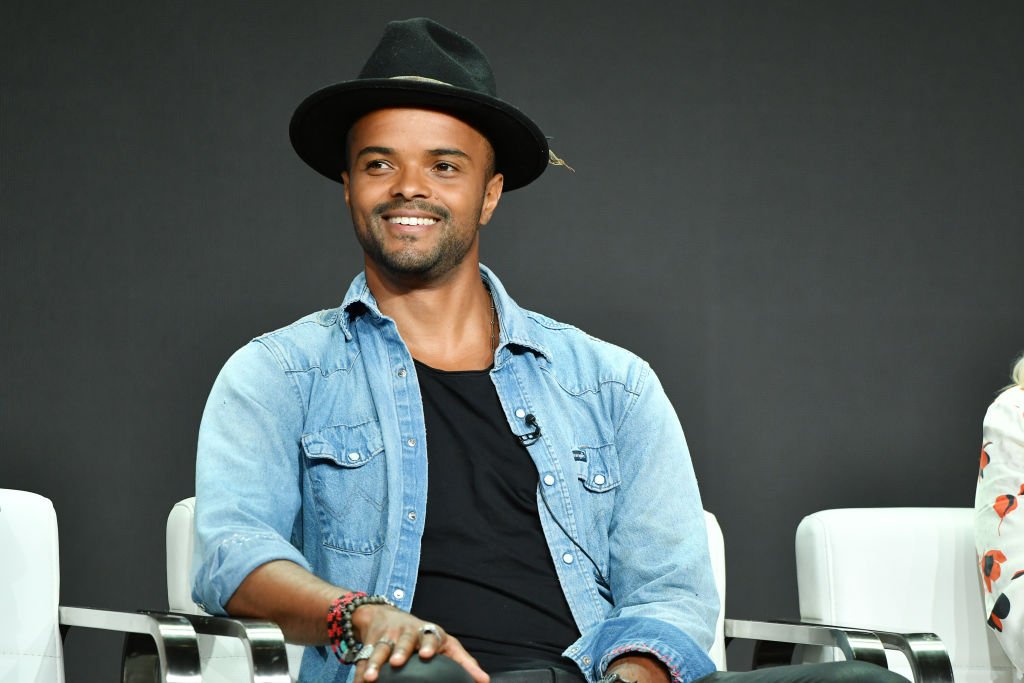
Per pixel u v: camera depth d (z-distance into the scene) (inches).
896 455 348.5
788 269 347.6
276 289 332.8
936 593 254.2
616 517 219.6
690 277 344.8
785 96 348.5
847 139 349.4
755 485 345.1
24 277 323.3
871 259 349.1
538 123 340.5
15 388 322.3
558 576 207.9
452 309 221.9
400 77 217.9
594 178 342.6
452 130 215.3
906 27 351.6
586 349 230.1
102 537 324.8
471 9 339.6
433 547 205.0
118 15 328.8
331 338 220.1
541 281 340.2
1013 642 234.7
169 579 239.0
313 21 335.3
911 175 350.6
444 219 213.9
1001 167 352.5
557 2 342.6
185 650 187.2
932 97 351.9
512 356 221.3
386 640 163.2
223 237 331.6
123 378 327.0
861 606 251.3
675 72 345.7
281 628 183.5
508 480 211.8
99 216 327.0
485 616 201.3
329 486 208.7
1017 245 352.5
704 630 203.8
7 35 324.5
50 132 325.4
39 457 323.0
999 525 242.2
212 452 205.2
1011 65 353.1
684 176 345.4
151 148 329.1
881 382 348.5
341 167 239.5
